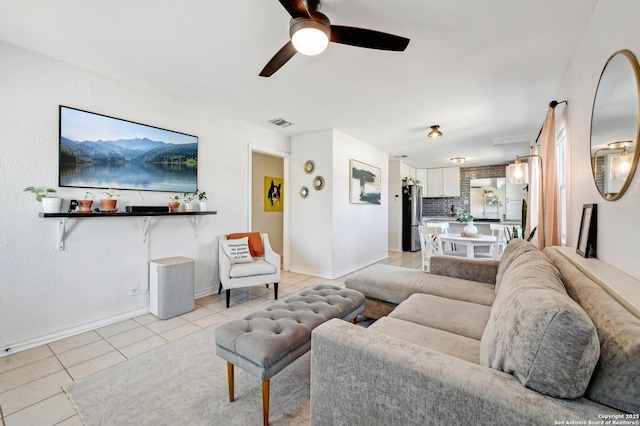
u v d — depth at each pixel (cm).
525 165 339
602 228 160
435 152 609
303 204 466
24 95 218
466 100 318
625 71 130
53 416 149
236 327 162
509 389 79
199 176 341
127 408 155
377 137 486
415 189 732
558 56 226
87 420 146
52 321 232
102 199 252
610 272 132
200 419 147
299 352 156
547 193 274
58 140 235
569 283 128
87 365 197
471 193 793
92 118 254
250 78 268
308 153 459
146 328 256
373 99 316
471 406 82
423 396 90
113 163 268
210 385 176
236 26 192
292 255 482
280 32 199
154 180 298
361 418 105
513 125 409
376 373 100
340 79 269
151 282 288
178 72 257
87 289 252
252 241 368
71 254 243
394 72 254
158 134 300
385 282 253
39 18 183
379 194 581
